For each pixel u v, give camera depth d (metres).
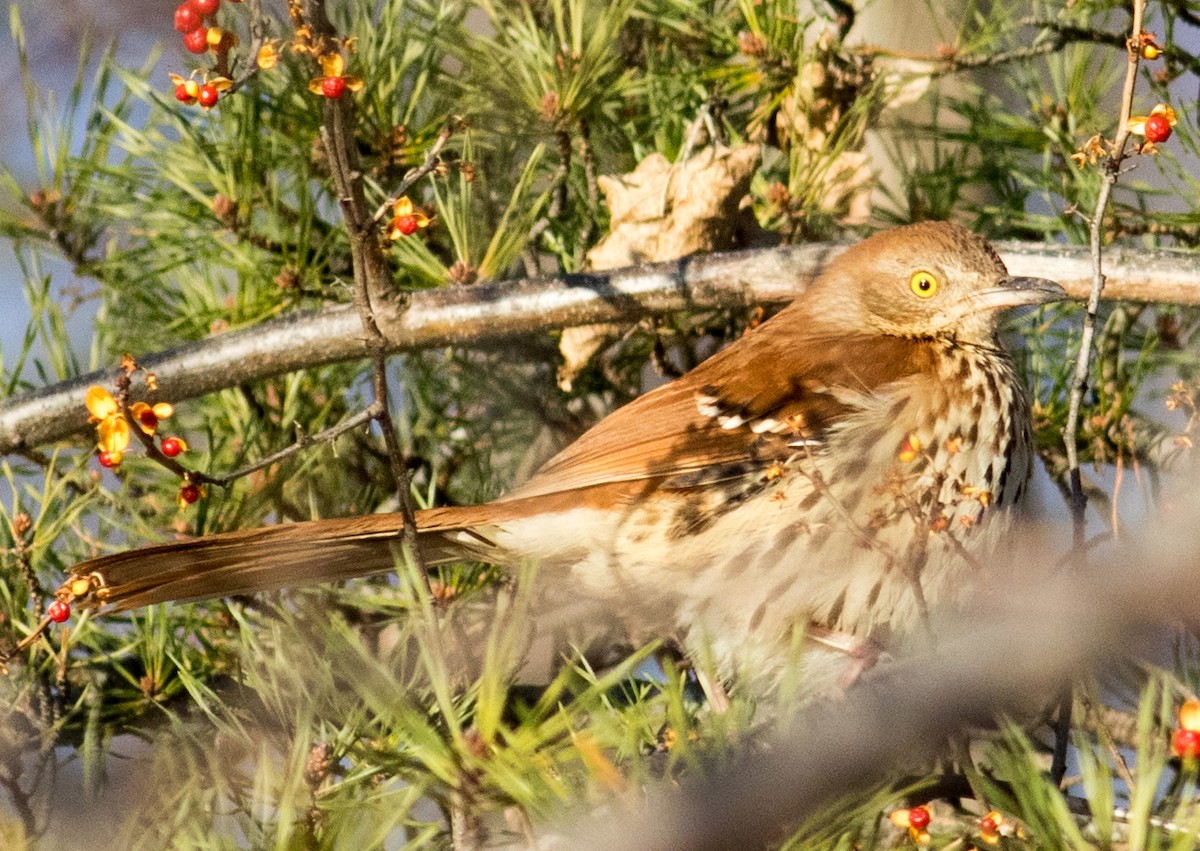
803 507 8.59
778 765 5.00
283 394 9.67
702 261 9.24
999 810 5.53
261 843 5.74
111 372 9.05
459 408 9.94
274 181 9.42
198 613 8.66
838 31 10.09
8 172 9.62
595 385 10.45
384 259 8.74
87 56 9.92
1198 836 4.82
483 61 9.35
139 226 10.00
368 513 9.47
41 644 8.08
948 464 8.23
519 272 10.74
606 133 9.98
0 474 9.27
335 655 6.44
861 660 8.46
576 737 5.09
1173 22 9.48
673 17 9.97
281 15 9.29
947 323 9.25
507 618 8.00
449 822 6.11
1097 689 6.19
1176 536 4.85
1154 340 9.41
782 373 8.94
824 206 10.31
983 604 8.41
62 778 7.80
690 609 8.77
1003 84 11.22
